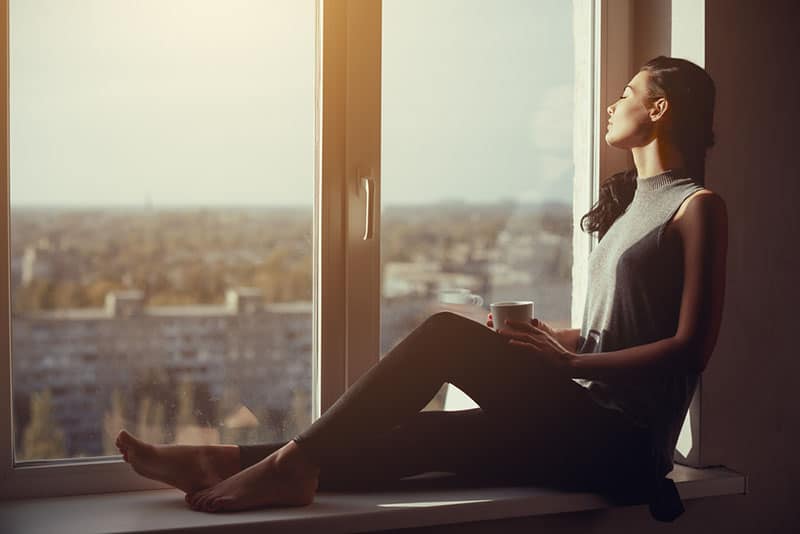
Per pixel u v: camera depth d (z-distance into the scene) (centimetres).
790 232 225
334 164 203
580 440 182
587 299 207
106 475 189
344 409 173
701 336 183
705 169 213
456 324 179
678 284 191
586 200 229
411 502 181
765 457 224
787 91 223
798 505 229
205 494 175
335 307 205
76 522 167
